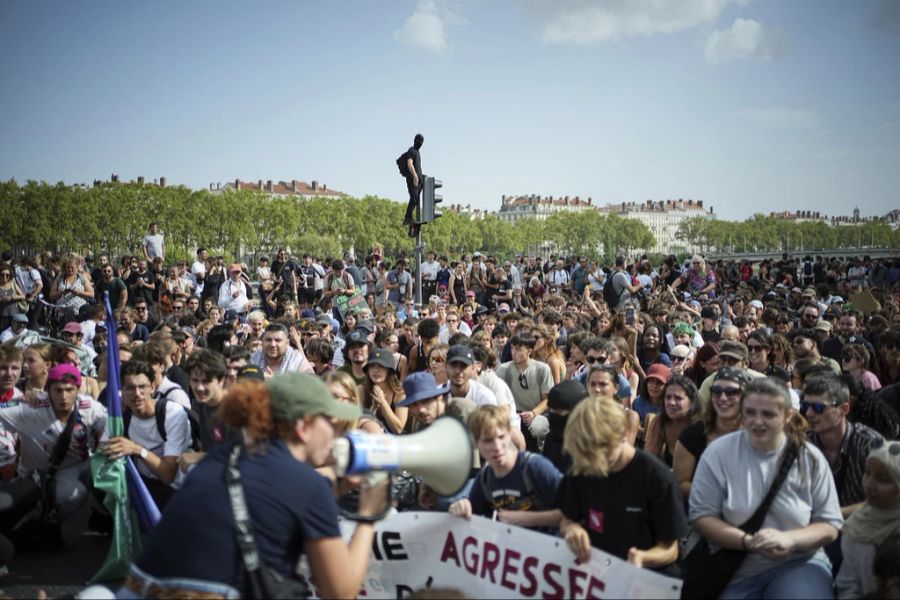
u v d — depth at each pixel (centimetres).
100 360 902
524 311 1852
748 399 387
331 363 979
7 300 1421
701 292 2027
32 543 622
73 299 1538
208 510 269
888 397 654
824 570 391
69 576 566
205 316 1470
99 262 1836
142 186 10706
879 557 373
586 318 1399
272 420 286
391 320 1257
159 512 533
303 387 289
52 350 655
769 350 800
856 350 771
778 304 1833
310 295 2150
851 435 463
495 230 18088
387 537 418
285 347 819
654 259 12256
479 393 639
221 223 11081
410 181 1575
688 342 969
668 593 351
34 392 631
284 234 12069
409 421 683
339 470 297
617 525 378
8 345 639
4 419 611
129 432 557
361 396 715
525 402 814
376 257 2239
